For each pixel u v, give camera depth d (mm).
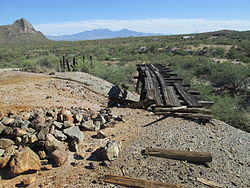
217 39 60500
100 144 4441
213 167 3738
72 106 6855
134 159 3875
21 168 3250
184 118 6160
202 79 19219
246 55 30938
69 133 4484
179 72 18516
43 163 3645
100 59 34375
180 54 35188
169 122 5820
